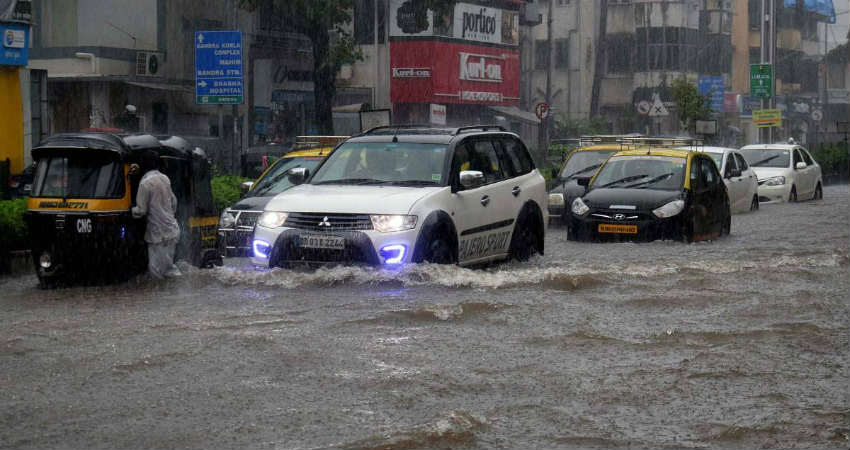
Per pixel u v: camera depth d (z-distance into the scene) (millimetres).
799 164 29281
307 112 43625
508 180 13000
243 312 9203
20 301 10500
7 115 24125
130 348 7637
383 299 9781
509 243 12836
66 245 11789
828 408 6008
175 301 10016
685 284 10828
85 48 34688
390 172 11891
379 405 6066
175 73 36844
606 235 16531
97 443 5375
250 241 13867
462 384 6547
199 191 13039
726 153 23797
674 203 16438
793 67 82250
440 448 5262
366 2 45406
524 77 62625
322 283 10680
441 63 44938
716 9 68312
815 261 12820
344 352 7477
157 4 36219
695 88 47062
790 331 8289
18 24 23891
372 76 45438
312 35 35156
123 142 12008
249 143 39125
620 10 63719
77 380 6703
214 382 6617
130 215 11922
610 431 5574
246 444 5332
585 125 54312
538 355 7406
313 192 11445
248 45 38969
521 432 5547
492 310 9211
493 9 48188
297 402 6137
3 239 13188
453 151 11977
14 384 6621
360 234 10742
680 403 6129
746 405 6082
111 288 11406
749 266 12273
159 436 5484
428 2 37000
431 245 10977
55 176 11984
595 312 9156
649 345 7762
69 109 34938
